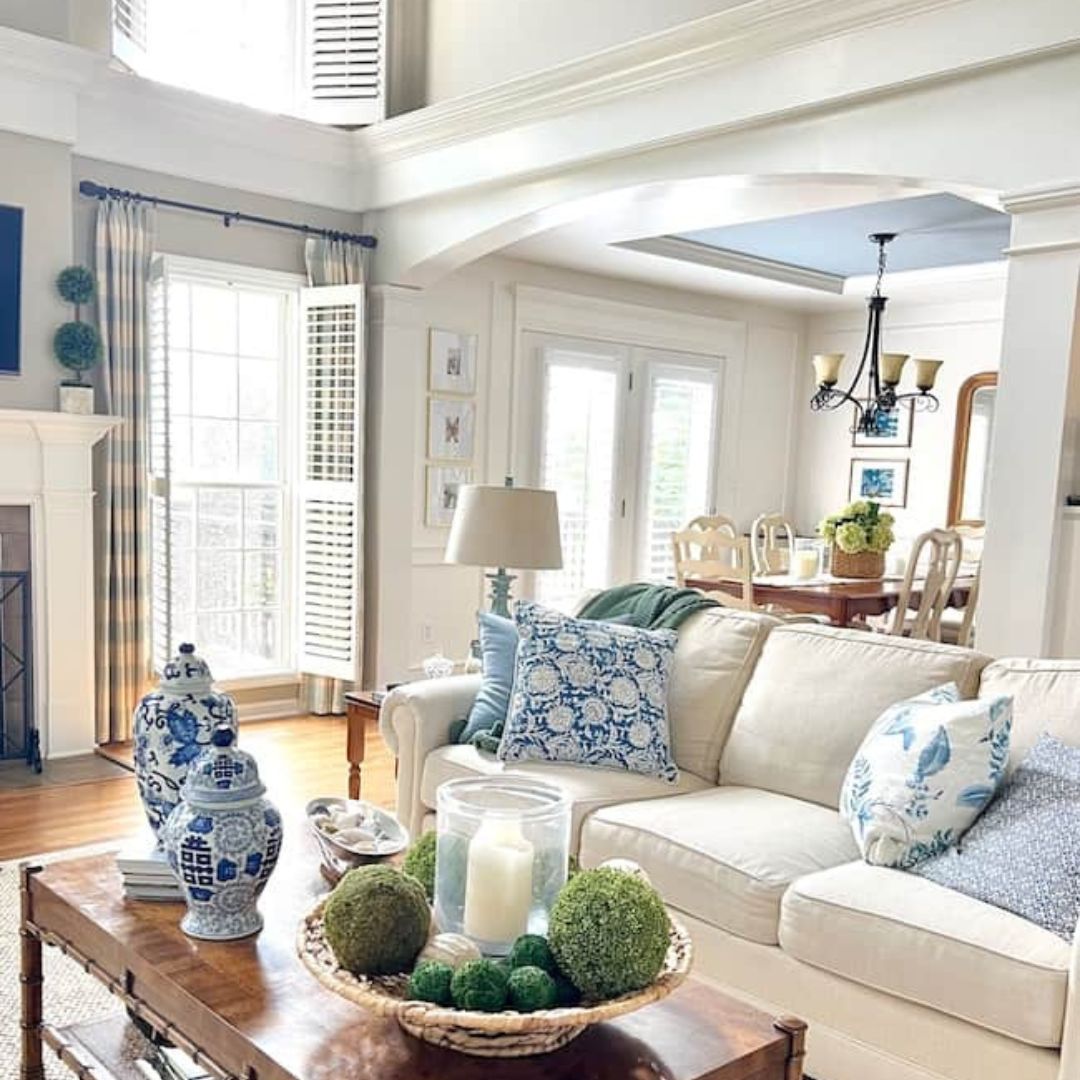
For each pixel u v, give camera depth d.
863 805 2.26
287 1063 1.39
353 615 5.19
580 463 6.81
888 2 3.15
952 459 7.24
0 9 3.91
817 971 2.06
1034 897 1.92
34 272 4.09
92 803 3.79
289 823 2.53
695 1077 1.41
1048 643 3.11
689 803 2.60
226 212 4.79
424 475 5.91
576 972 1.42
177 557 4.98
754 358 7.84
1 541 4.11
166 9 4.71
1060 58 2.90
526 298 6.36
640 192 4.05
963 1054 1.84
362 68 4.98
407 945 1.47
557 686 2.89
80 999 2.41
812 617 5.60
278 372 5.27
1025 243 3.03
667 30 3.67
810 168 3.49
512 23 4.54
